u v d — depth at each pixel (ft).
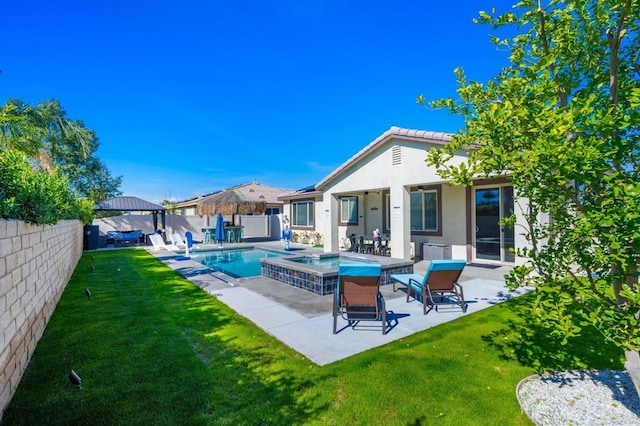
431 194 44.60
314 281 25.03
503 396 10.79
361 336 16.12
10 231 10.69
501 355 13.84
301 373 12.29
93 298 23.40
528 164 8.16
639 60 10.19
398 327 17.43
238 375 12.13
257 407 10.14
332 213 49.47
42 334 16.03
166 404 10.27
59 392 10.94
